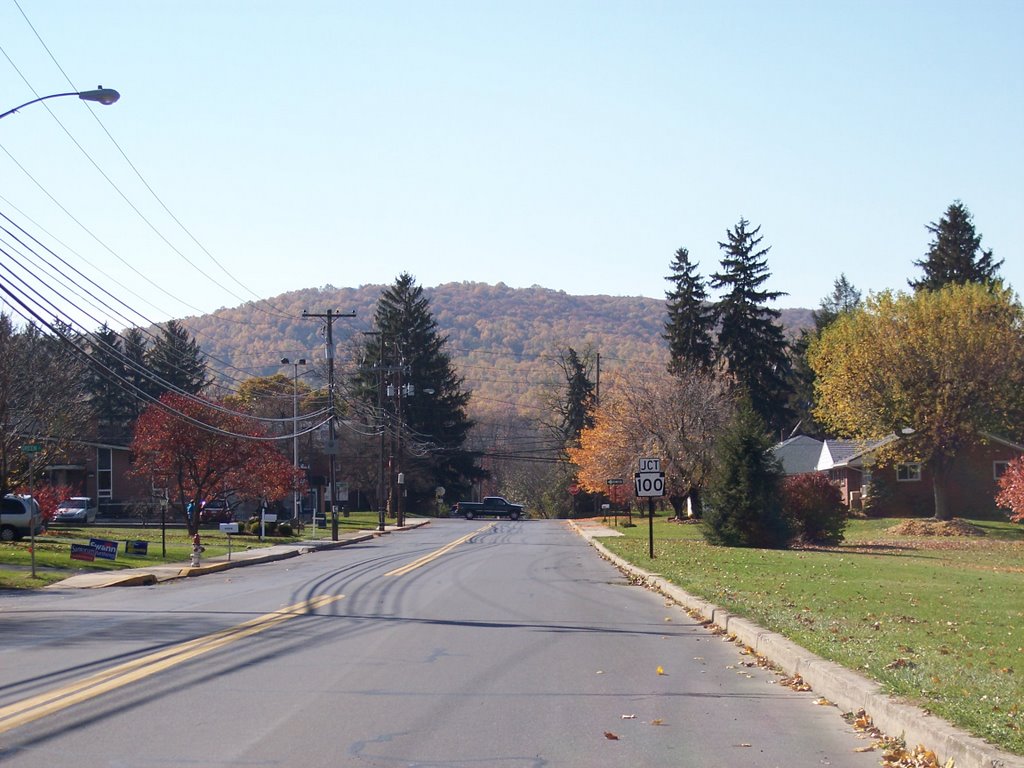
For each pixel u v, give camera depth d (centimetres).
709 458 6184
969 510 6347
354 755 789
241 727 879
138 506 6638
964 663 1096
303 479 5747
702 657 1295
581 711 961
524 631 1527
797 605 1728
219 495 5131
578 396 10094
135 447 4900
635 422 6419
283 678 1112
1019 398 5528
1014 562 3425
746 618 1513
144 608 1855
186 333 8344
